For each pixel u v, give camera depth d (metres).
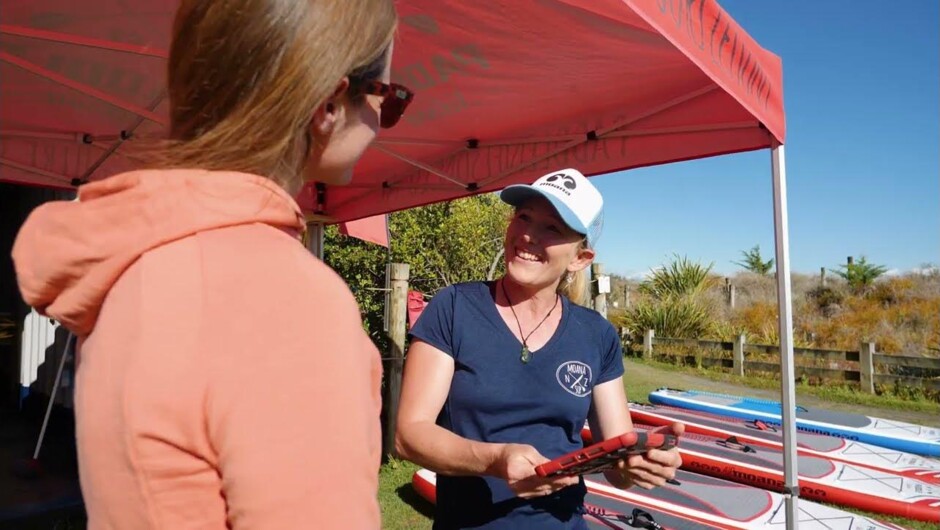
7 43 2.76
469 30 2.69
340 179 0.82
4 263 7.03
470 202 9.01
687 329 14.28
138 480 0.57
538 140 4.14
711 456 5.93
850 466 5.77
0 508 4.14
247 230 0.66
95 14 2.48
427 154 4.70
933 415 8.86
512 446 1.63
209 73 0.66
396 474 5.59
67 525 4.11
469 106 3.69
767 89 2.95
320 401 0.59
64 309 0.67
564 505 1.88
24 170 3.94
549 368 1.91
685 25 2.22
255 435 0.56
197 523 0.58
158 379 0.57
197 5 0.68
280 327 0.60
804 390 10.52
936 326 14.24
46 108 3.52
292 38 0.66
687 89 3.29
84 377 0.63
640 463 1.51
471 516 1.84
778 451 6.21
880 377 10.20
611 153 3.80
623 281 23.86
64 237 0.64
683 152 3.49
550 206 1.93
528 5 2.42
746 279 22.39
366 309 7.21
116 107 3.48
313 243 6.05
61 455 5.34
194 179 0.65
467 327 1.92
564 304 2.07
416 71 3.19
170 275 0.61
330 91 0.70
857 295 17.38
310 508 0.56
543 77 3.21
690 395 8.93
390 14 0.77
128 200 0.64
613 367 2.08
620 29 2.56
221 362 0.57
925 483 5.39
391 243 8.26
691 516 4.33
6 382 7.07
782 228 3.10
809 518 4.49
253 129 0.66
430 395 1.88
